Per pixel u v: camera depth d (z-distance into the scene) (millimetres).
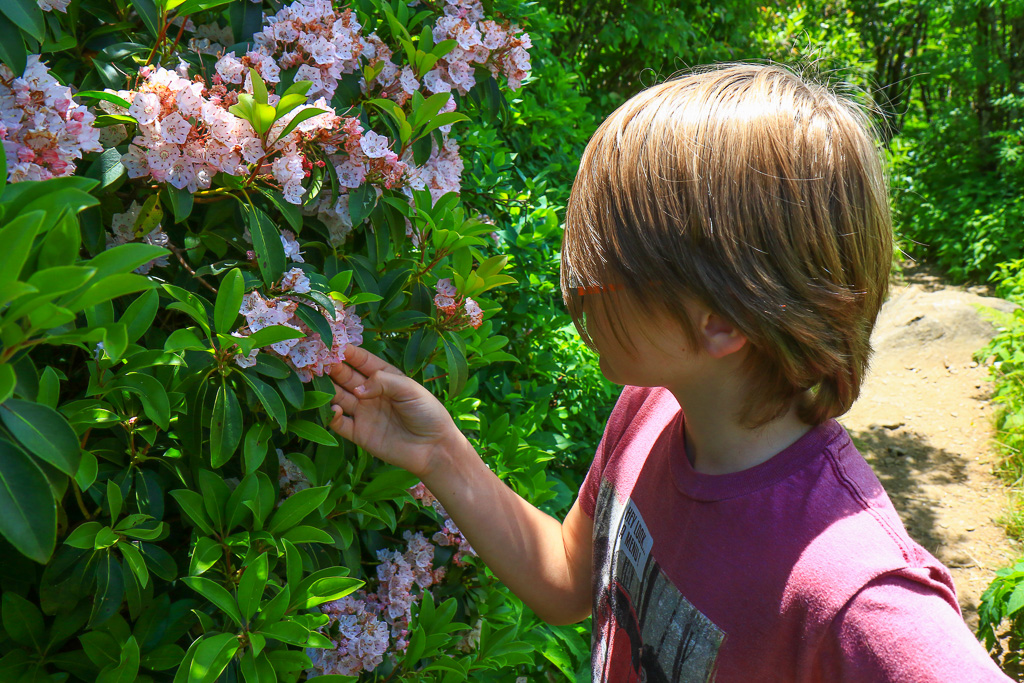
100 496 993
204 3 1038
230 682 1018
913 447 5348
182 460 1092
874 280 826
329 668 1257
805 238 774
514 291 2592
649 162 808
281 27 1120
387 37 1381
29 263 681
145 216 1003
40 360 1079
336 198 1136
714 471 906
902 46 11250
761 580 796
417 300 1303
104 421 930
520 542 1202
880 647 702
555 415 2600
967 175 9164
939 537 4344
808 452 844
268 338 949
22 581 982
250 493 1039
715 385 877
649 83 5980
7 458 685
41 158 869
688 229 790
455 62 1343
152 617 1040
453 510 1173
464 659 1411
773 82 835
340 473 1271
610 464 1128
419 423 1130
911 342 6652
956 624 704
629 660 974
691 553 868
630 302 845
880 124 986
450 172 1441
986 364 6227
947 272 8422
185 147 964
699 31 6402
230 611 973
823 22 10188
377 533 1441
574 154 3811
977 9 8734
